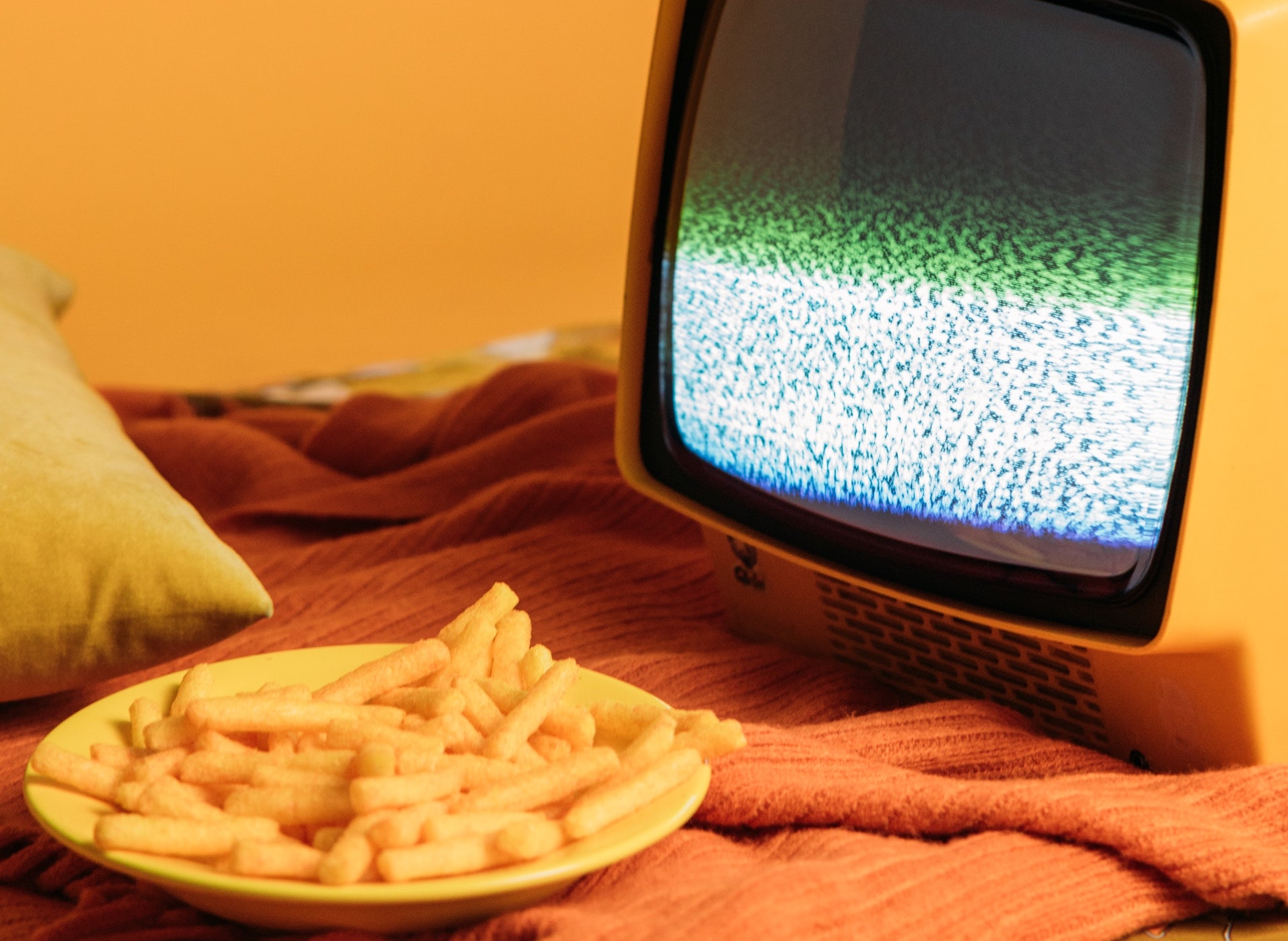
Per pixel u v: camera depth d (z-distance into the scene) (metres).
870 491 0.93
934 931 0.61
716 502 1.06
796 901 0.60
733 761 0.75
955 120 0.83
